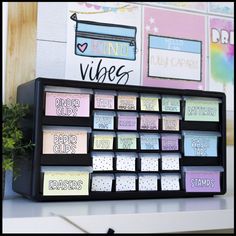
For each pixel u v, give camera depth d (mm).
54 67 1117
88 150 940
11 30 1075
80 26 1157
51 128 906
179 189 1011
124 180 962
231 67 1334
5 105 983
